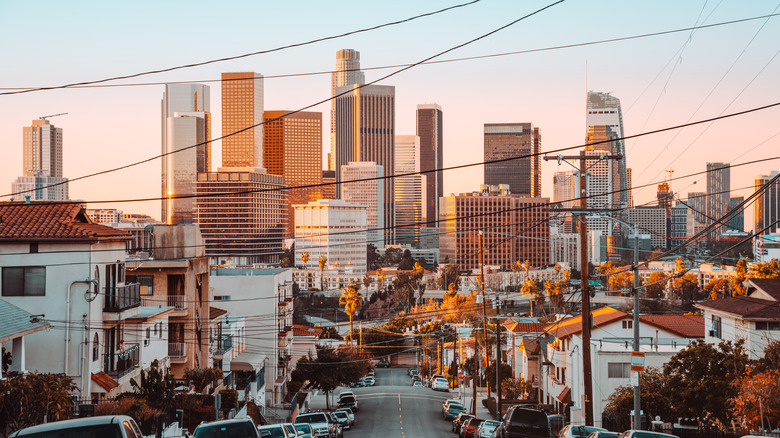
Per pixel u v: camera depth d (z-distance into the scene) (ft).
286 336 293.43
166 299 181.37
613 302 551.18
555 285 626.23
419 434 186.09
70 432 53.62
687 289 599.16
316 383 265.34
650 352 186.50
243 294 269.44
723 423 139.44
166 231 184.96
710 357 140.36
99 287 134.21
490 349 394.11
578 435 106.93
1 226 130.72
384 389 347.36
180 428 132.57
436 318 648.79
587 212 118.11
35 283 129.49
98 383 129.29
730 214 88.33
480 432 142.51
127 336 150.41
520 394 286.25
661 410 147.64
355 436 179.93
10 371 105.50
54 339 128.98
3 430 87.51
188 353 183.11
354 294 579.89
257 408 195.83
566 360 223.10
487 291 297.33
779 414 113.70
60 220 133.39
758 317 156.25
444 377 383.24
